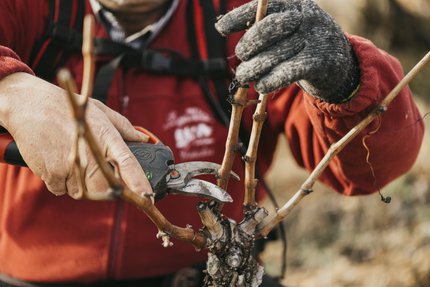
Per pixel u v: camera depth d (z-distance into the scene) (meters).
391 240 3.73
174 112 1.95
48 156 1.35
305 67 1.31
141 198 1.19
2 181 1.95
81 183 1.10
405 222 3.80
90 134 1.02
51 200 1.90
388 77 1.64
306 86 1.52
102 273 1.94
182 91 1.97
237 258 1.39
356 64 1.57
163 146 1.41
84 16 1.95
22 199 1.92
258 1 1.32
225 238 1.39
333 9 3.89
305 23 1.35
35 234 1.94
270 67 1.29
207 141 1.97
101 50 1.95
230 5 1.99
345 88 1.54
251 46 1.30
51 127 1.36
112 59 1.96
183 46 2.00
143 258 1.95
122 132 1.43
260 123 1.37
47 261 1.96
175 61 1.97
